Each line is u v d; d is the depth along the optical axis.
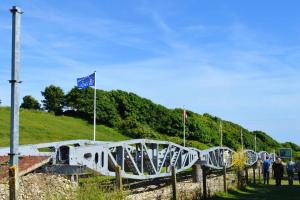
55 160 17.44
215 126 73.69
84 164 17.72
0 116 47.81
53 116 58.94
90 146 18.19
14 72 12.41
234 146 73.69
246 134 82.12
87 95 64.50
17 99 12.42
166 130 66.75
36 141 41.38
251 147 81.31
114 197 13.55
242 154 39.28
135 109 67.31
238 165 35.09
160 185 23.02
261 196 25.55
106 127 61.03
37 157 16.91
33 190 14.84
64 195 13.27
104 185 14.27
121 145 20.12
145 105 68.69
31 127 46.94
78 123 59.16
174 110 70.69
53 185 15.32
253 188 29.84
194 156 28.09
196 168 26.48
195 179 26.20
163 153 24.73
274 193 26.94
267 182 33.09
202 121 71.44
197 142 64.56
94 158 18.27
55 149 17.97
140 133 59.78
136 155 22.31
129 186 20.38
